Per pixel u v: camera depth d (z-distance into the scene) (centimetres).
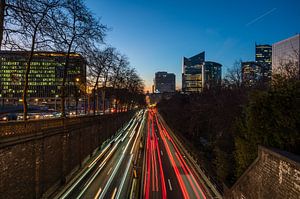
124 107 12888
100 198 2695
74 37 3178
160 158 4984
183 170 4091
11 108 8144
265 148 1334
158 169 4147
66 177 3044
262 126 1505
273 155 1249
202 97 6028
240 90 4206
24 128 2011
